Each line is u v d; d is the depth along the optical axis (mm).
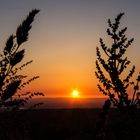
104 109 2824
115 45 9289
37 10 5051
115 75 8945
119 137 6770
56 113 42500
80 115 40781
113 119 7164
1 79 4652
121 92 8688
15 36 4887
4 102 4531
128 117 7633
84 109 46188
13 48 4820
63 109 47969
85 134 26500
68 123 35625
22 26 4938
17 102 4559
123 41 9320
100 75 9055
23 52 4762
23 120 4555
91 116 37031
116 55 9164
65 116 40594
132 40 9359
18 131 4410
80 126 32750
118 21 9438
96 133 2725
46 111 43062
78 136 27328
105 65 9117
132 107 8281
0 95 4543
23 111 4609
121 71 9055
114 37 9367
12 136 4301
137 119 7488
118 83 8844
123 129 6852
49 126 33156
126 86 8820
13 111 4539
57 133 31031
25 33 4895
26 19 4977
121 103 8516
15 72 4797
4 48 4766
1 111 4504
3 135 4258
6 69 4734
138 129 6996
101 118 2785
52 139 29656
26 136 4531
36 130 30594
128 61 9125
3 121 4371
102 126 2750
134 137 6887
